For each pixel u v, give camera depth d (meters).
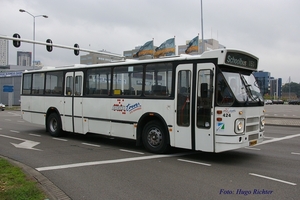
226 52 7.79
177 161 8.25
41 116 13.77
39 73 13.94
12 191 5.18
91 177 6.61
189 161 8.25
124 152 9.53
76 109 11.95
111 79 10.63
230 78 8.02
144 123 9.69
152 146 9.39
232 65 8.02
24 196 4.98
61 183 6.16
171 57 9.03
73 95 12.11
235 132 7.58
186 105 8.41
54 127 13.14
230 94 7.67
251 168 7.50
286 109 48.34
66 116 12.43
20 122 20.42
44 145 10.84
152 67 9.34
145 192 5.62
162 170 7.24
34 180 6.04
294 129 17.33
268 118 25.31
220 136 7.71
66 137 12.95
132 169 7.34
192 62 8.35
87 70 11.60
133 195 5.45
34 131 15.07
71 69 12.28
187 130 8.37
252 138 8.21
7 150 9.76
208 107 7.94
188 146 8.36
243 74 8.61
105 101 10.77
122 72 10.27
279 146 10.94
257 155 9.20
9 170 6.66
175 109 8.66
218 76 7.84
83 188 5.85
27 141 11.74
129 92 10.01
